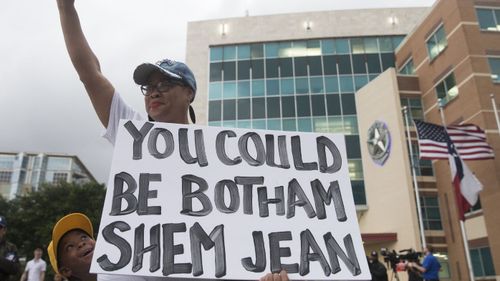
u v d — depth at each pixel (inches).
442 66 922.7
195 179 75.1
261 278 66.3
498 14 880.3
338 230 75.2
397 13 1244.5
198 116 1203.2
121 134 76.7
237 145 80.5
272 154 81.1
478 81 818.2
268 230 72.5
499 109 802.8
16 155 3538.4
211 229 70.6
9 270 207.0
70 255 84.4
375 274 417.4
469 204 677.3
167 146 77.3
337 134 86.0
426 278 462.9
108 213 68.6
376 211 968.3
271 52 1240.8
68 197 1353.3
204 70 1255.5
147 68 83.0
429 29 979.3
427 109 969.5
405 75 1000.9
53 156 3543.3
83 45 84.1
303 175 80.1
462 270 805.9
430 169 919.7
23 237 1343.5
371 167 1005.2
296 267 70.0
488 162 757.3
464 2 877.8
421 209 881.5
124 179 72.4
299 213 75.5
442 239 863.1
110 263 64.4
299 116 1162.0
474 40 850.8
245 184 76.6
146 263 65.6
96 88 84.0
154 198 71.6
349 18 1246.9
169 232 68.9
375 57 1200.2
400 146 913.5
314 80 1194.6
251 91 1203.9
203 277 66.2
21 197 1418.6
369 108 1040.2
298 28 1252.5
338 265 71.6
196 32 1295.5
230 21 1289.4
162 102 83.7
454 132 716.7
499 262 716.7
